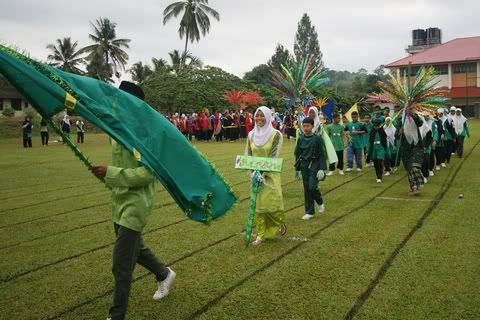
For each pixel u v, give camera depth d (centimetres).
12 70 345
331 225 744
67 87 361
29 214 856
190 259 586
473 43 5594
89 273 543
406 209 850
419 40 7362
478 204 869
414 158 1006
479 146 2122
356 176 1330
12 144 2988
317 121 888
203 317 427
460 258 563
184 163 418
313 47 6888
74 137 3797
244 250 621
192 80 3988
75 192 1094
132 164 404
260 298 464
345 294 468
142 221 404
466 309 427
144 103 410
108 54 5719
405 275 513
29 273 543
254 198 641
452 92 5369
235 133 3058
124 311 397
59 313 439
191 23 4938
